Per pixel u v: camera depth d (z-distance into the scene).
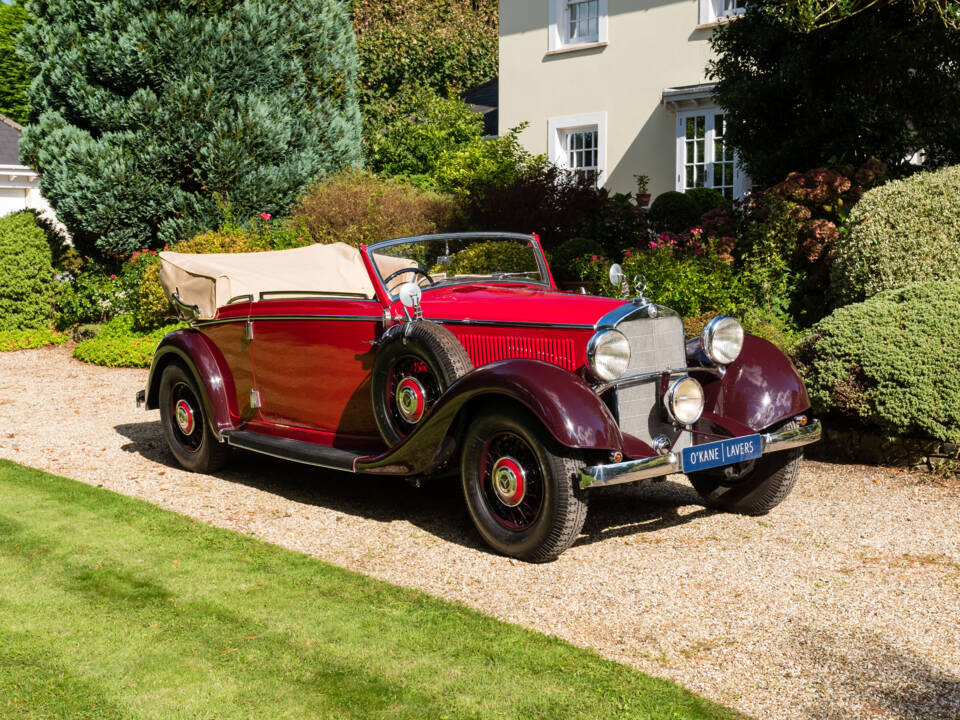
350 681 3.08
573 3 15.80
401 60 29.89
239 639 3.42
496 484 4.36
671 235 9.55
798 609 3.69
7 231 13.31
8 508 5.19
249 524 4.96
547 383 4.02
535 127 16.44
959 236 6.81
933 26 8.28
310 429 5.55
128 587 3.95
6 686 3.07
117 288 13.14
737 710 2.89
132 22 12.28
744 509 5.05
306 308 5.36
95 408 8.66
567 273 10.29
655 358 4.55
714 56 13.75
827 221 8.25
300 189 13.41
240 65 12.81
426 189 16.19
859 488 5.49
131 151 12.74
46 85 12.92
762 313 7.81
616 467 3.97
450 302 5.00
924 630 3.47
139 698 2.98
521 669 3.16
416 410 4.71
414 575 4.14
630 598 3.83
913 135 9.38
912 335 5.89
